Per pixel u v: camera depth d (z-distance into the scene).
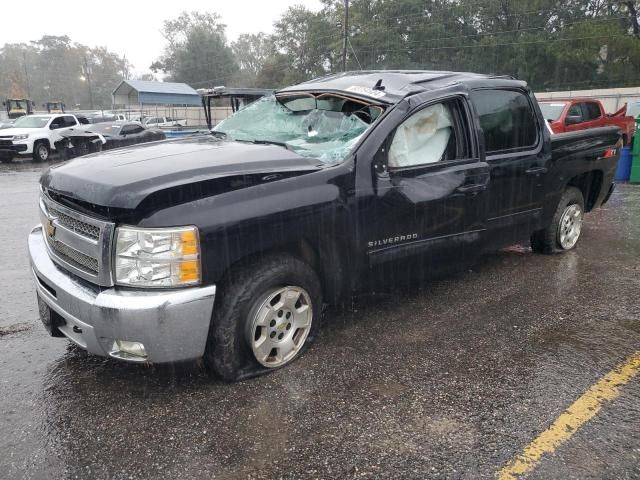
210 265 2.77
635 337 3.72
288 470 2.40
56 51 108.88
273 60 57.38
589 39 34.25
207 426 2.71
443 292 4.56
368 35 42.84
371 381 3.13
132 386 3.10
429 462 2.45
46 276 3.05
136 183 2.73
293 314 3.25
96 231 2.77
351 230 3.34
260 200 2.93
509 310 4.18
